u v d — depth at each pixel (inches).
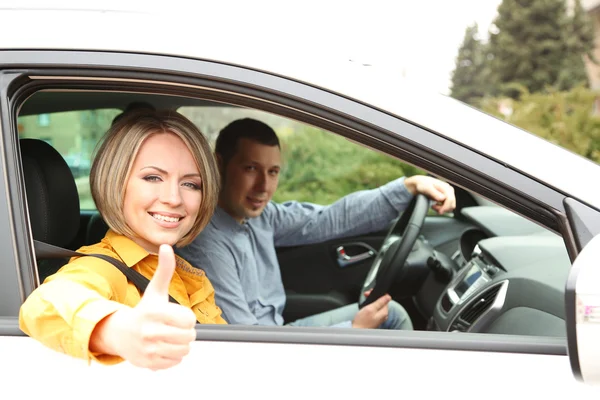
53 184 68.1
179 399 50.5
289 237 111.0
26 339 53.3
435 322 87.8
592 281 41.3
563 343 53.7
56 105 94.1
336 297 118.8
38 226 66.5
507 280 74.7
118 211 65.5
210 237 90.6
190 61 56.6
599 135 322.0
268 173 97.2
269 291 102.3
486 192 55.2
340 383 51.1
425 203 101.3
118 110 103.3
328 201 246.1
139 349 42.4
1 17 57.4
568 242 53.3
